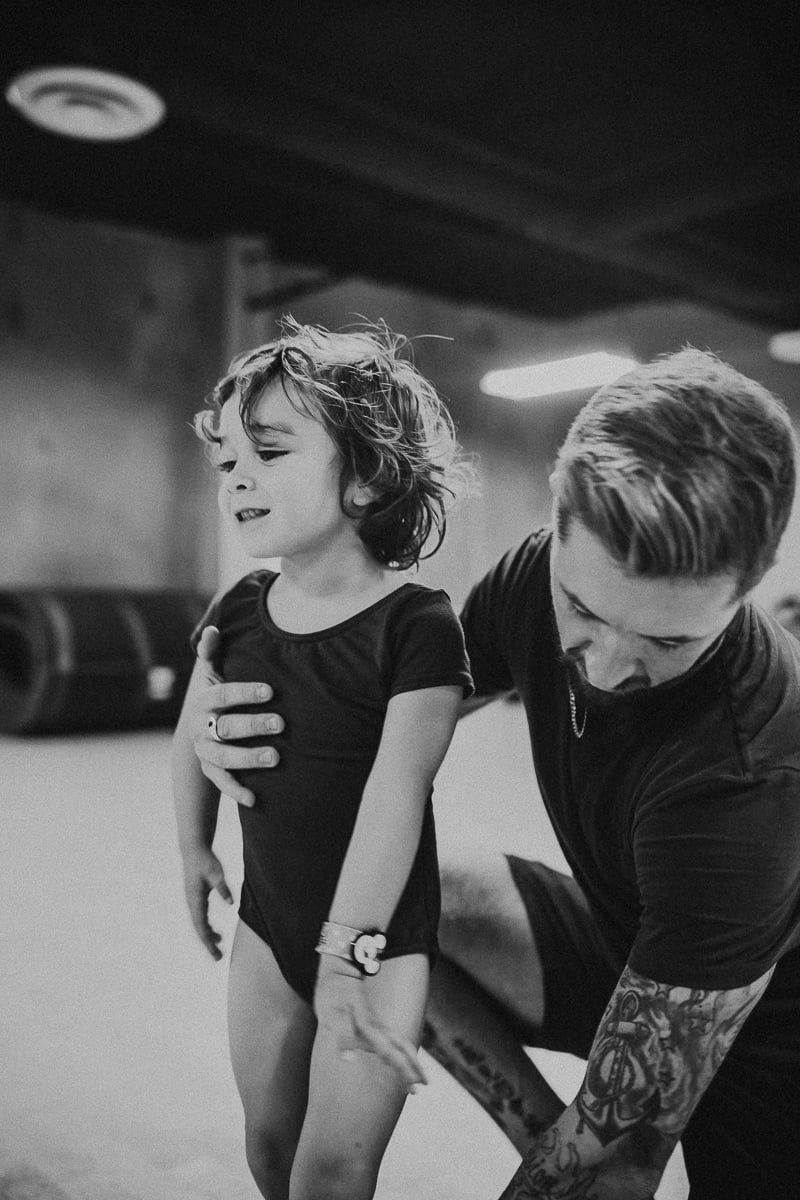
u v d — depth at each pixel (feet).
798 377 26.45
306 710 2.91
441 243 22.82
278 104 15.38
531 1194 2.70
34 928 7.39
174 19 13.39
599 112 15.87
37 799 11.75
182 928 7.49
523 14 13.10
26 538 21.16
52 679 15.84
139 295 22.47
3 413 20.86
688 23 13.23
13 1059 5.34
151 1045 5.58
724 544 2.22
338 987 2.63
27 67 13.23
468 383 27.73
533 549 3.24
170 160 18.71
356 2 12.95
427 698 2.80
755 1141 3.11
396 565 3.09
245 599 3.21
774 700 2.58
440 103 15.65
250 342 23.20
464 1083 3.52
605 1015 2.71
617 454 2.29
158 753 15.29
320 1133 2.72
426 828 3.00
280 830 2.93
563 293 26.76
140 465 22.49
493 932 3.46
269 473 2.89
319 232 22.54
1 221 20.72
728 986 2.55
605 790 2.82
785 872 2.51
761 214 20.02
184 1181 4.21
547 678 3.00
